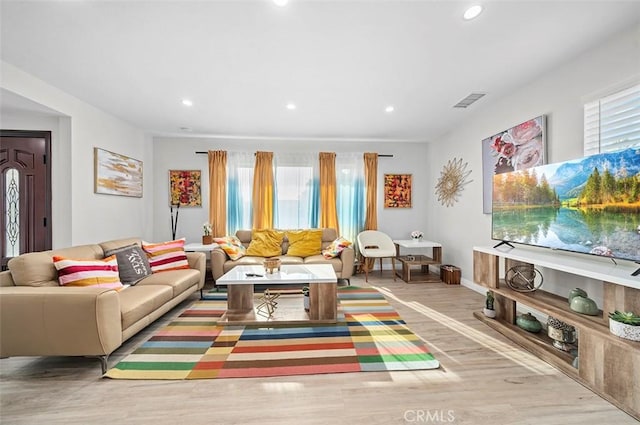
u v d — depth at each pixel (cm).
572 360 190
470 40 205
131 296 231
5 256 304
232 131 438
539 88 265
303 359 205
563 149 243
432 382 179
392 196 511
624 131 197
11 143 302
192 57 227
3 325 182
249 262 388
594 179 185
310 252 432
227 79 265
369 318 281
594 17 180
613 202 173
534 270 253
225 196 473
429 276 448
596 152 214
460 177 403
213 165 468
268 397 165
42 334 183
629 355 147
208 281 432
